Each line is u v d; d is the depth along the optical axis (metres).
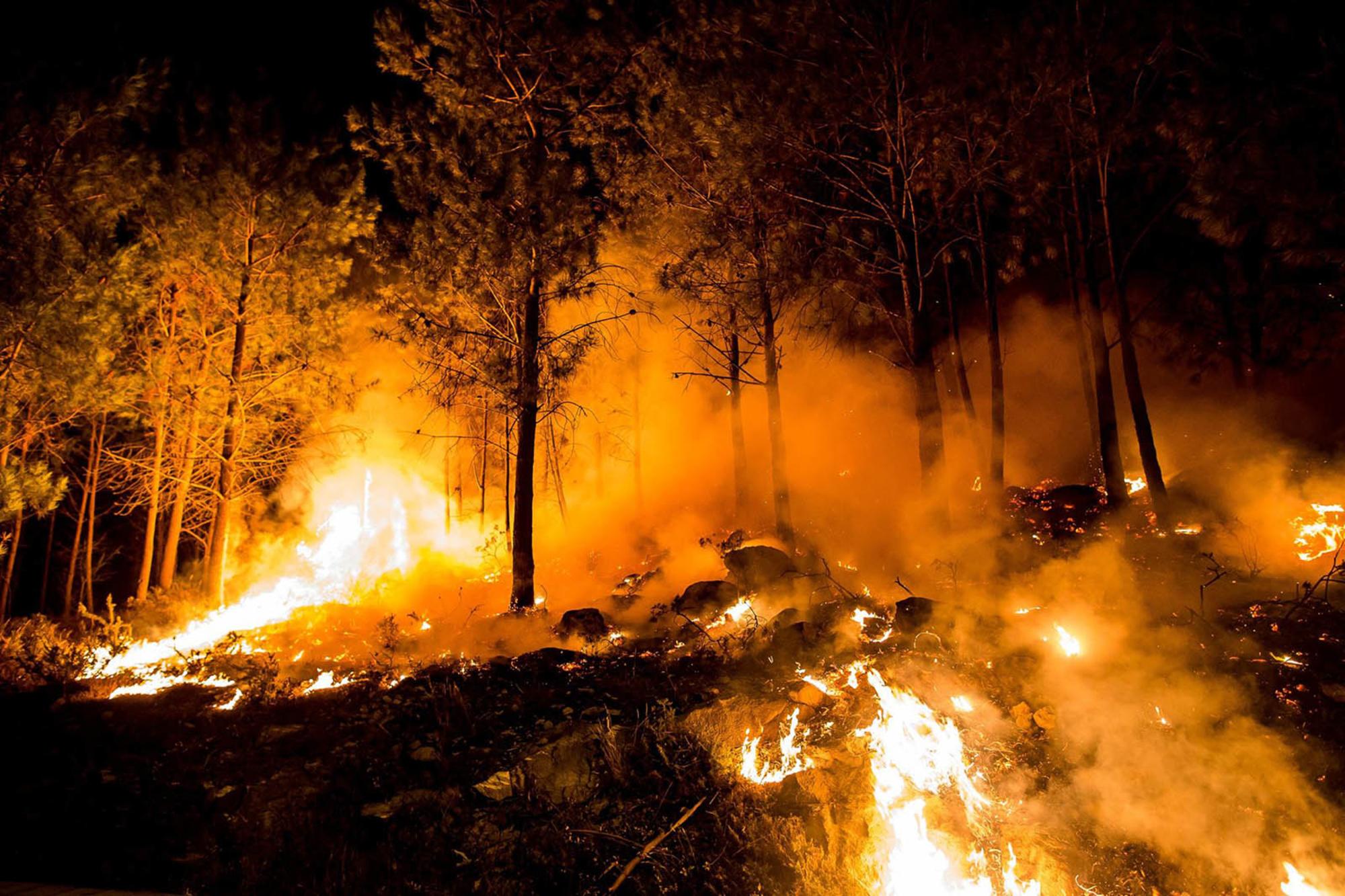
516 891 5.93
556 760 6.89
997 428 12.44
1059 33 11.66
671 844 6.20
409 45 13.17
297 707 8.84
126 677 11.09
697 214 13.65
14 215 13.18
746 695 7.48
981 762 6.71
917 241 12.12
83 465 20.94
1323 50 8.95
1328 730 6.29
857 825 6.24
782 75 12.16
